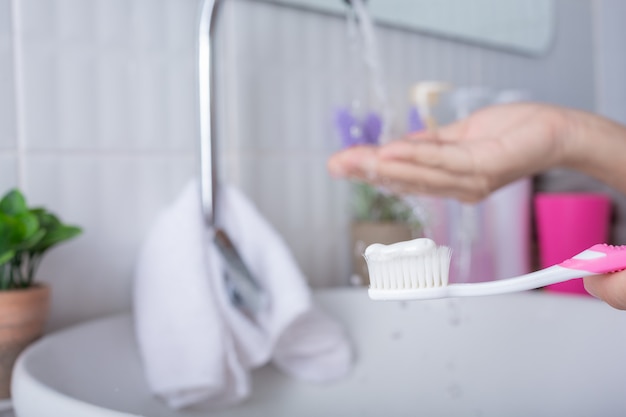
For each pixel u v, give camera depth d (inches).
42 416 16.2
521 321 29.4
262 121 34.2
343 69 38.3
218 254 26.1
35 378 18.3
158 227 26.5
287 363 27.8
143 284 25.8
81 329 24.0
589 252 13.5
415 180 25.9
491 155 25.8
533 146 26.3
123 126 29.0
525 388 28.4
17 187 26.2
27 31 26.3
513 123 27.5
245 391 24.9
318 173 36.9
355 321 30.8
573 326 27.8
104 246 28.4
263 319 26.9
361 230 35.1
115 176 28.8
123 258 29.0
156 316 24.8
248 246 27.8
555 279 13.6
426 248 14.2
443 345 30.4
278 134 35.0
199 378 23.8
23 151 26.3
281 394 27.5
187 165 31.0
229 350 24.9
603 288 13.5
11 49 26.0
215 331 24.4
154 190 30.0
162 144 30.2
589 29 58.1
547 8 53.2
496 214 41.0
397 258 14.4
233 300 26.5
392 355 30.3
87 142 27.9
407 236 34.9
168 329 24.6
